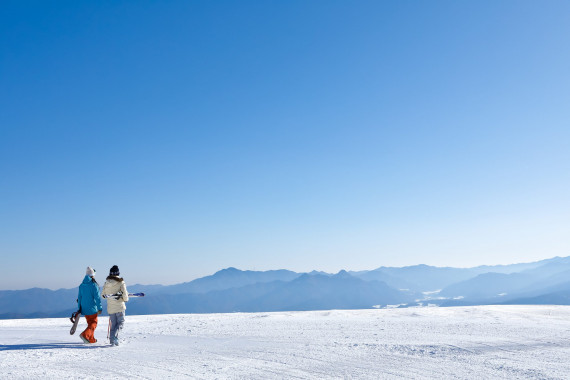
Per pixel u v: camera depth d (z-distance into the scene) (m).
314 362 8.67
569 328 14.16
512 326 14.80
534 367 7.96
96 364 8.51
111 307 11.14
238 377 7.35
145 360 8.94
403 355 9.41
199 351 10.11
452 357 9.09
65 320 19.64
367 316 20.66
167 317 21.19
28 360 8.93
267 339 12.10
